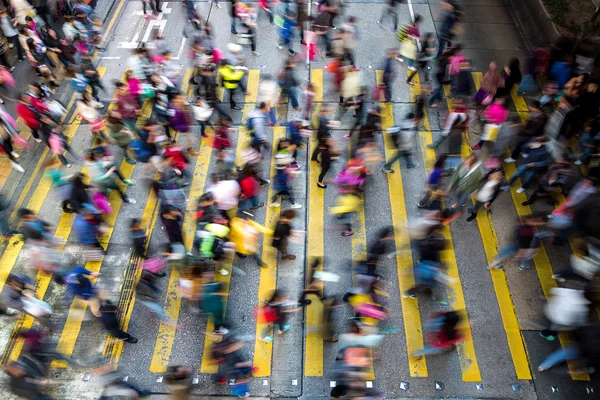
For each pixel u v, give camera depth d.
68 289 9.72
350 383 7.81
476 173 10.07
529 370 9.02
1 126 11.56
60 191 10.45
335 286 10.24
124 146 12.14
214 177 10.40
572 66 13.07
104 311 8.62
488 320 9.70
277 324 9.24
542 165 10.91
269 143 13.12
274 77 15.12
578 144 12.95
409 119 11.32
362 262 9.32
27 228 9.57
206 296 8.52
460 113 11.46
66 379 8.90
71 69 12.95
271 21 17.19
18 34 14.37
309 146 13.01
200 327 9.62
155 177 11.28
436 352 9.09
